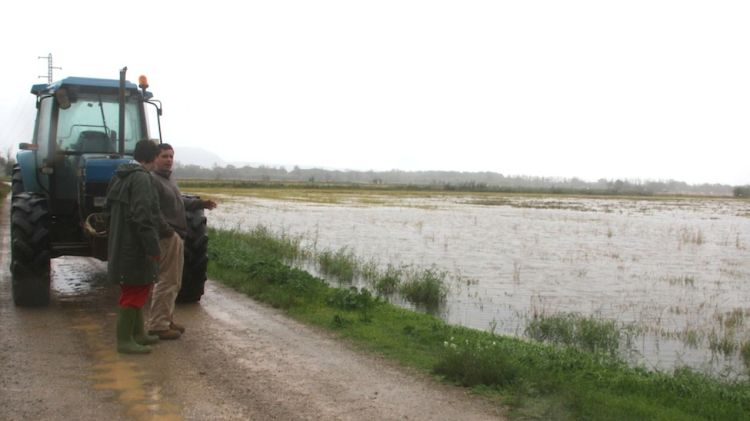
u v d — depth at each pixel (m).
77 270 11.18
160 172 6.80
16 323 7.32
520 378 5.56
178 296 8.52
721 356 8.30
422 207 41.56
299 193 58.44
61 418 4.62
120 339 6.24
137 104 9.13
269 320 7.76
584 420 4.80
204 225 8.58
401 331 7.43
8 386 5.24
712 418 5.19
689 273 15.71
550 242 21.70
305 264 14.28
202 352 6.34
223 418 4.70
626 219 36.41
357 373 5.80
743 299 12.38
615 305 11.45
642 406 5.18
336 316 7.62
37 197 8.46
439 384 5.55
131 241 6.06
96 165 8.02
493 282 13.30
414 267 14.71
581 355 6.91
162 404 4.93
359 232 22.62
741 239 25.30
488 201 56.06
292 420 4.69
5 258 12.27
